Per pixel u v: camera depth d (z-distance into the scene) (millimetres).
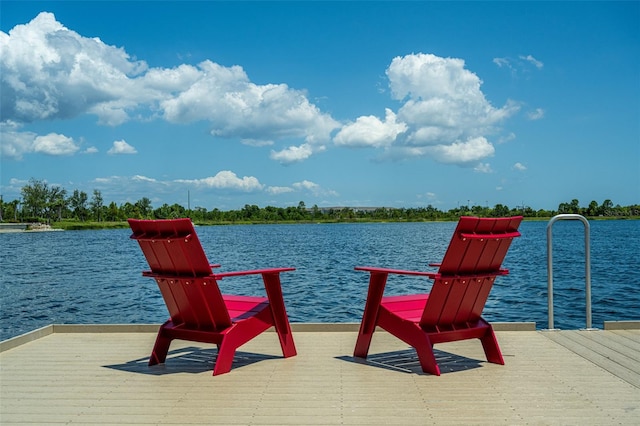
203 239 57344
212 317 4609
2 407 3746
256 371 4578
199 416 3531
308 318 11328
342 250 35781
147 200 134875
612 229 73250
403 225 124188
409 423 3375
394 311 4855
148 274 4637
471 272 4406
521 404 3709
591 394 3912
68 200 131500
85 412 3633
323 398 3865
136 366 4797
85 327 6234
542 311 11945
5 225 113500
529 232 69938
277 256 31016
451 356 5035
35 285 19375
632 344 5398
